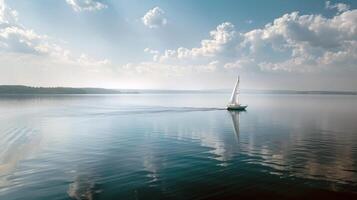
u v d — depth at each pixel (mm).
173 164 30656
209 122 69375
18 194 22406
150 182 24938
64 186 24047
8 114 85312
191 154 35312
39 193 22578
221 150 37625
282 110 110188
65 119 73938
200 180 25578
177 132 53344
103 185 24219
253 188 23625
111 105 137625
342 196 22047
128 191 22984
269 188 23656
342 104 157250
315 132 53188
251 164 30609
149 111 101875
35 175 26875
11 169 28719
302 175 26781
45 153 35656
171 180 25438
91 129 56750
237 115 88188
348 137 47438
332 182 24906
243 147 39625
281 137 47781
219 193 22594
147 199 21391
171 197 21734
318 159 32719
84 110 103562
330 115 87625
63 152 36250
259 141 44250
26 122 66875
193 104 156125
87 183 24719
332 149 38094
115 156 34219
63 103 148125
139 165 30266
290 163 31000
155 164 30672
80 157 33656
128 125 63031
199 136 49000
